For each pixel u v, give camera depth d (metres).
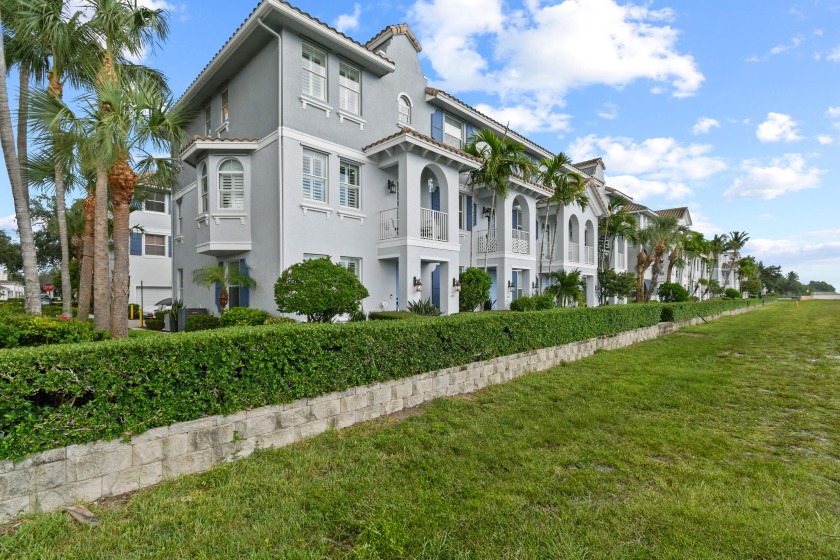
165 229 26.25
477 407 6.39
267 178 12.13
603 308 12.70
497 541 2.98
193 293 16.22
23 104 8.98
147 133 8.04
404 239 13.00
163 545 2.92
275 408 4.79
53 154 8.27
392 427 5.43
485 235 18.42
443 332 7.07
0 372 3.14
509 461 4.34
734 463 4.38
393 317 11.39
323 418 5.26
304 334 5.07
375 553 2.81
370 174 13.94
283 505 3.43
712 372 8.95
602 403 6.56
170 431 4.00
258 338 4.64
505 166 14.07
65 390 3.41
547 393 7.21
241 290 13.06
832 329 17.59
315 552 2.84
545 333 9.72
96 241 9.05
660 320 18.42
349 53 13.11
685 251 33.97
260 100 12.59
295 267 9.91
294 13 11.21
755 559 2.81
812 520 3.27
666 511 3.38
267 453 4.54
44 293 36.75
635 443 4.89
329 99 12.80
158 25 9.61
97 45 9.60
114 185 8.12
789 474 4.10
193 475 4.04
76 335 7.69
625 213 25.86
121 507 3.46
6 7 8.74
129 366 3.74
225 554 2.83
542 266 21.72
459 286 14.47
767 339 14.92
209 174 12.60
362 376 5.71
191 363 4.13
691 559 2.79
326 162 12.84
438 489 3.72
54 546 2.91
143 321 19.67
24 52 9.73
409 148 12.97
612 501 3.56
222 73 13.95
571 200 17.38
